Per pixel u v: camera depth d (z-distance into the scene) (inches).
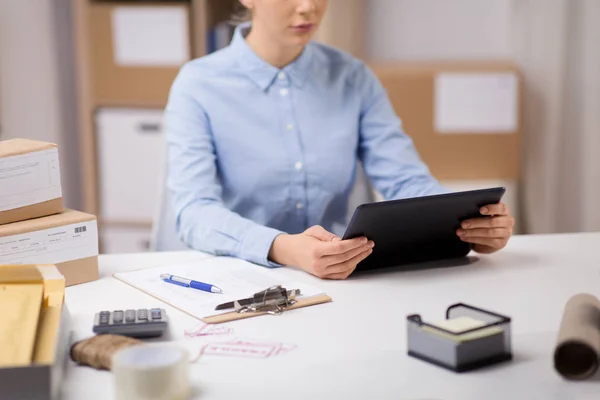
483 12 124.0
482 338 38.4
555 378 37.2
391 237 54.8
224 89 72.4
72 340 42.6
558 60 113.8
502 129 112.7
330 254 52.9
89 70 117.4
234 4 121.3
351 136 74.9
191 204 65.4
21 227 50.6
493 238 57.7
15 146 52.8
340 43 116.1
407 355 40.1
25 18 127.6
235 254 59.6
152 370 34.1
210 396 35.9
